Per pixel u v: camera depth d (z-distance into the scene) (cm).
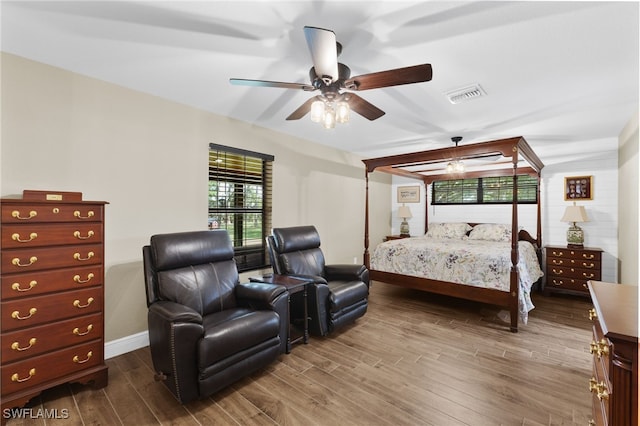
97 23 167
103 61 210
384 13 152
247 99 281
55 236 184
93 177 237
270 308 231
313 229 358
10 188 200
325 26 164
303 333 278
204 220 312
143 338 264
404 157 391
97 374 198
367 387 199
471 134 374
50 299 181
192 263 238
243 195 361
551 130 346
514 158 303
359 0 142
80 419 168
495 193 548
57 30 174
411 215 605
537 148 419
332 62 157
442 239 507
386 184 644
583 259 413
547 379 208
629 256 341
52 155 217
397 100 265
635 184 300
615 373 82
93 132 237
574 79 221
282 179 396
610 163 436
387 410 176
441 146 450
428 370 221
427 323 317
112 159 247
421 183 623
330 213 479
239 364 196
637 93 245
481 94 250
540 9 147
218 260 258
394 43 178
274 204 386
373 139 420
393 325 311
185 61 209
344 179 510
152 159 271
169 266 222
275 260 313
